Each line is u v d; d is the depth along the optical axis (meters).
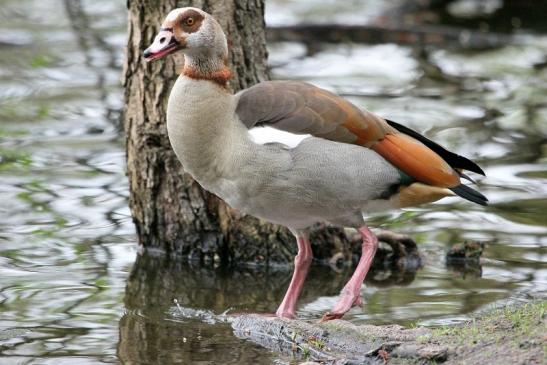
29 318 11.01
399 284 12.41
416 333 9.83
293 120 10.44
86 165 16.28
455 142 17.48
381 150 10.69
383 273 12.90
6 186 15.27
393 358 9.25
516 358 8.71
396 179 10.74
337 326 10.20
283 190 10.45
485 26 24.91
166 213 13.23
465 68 22.12
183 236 13.23
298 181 10.41
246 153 10.36
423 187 10.86
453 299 11.68
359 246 13.44
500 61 22.58
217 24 10.64
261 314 11.34
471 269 12.85
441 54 23.16
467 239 13.66
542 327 9.18
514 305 11.02
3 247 13.23
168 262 13.14
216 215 13.19
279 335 10.34
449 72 21.89
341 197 10.63
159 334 10.65
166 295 11.98
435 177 10.76
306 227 11.23
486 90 20.59
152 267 12.91
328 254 13.38
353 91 20.36
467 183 15.56
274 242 13.17
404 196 10.94
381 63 22.47
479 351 9.01
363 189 10.66
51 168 16.11
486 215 14.49
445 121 18.58
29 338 10.44
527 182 15.67
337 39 24.11
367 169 10.60
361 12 26.22
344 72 21.75
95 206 14.70
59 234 13.74
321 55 23.06
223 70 10.65
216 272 12.95
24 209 14.50
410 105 19.48
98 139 17.53
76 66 21.91
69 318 11.05
